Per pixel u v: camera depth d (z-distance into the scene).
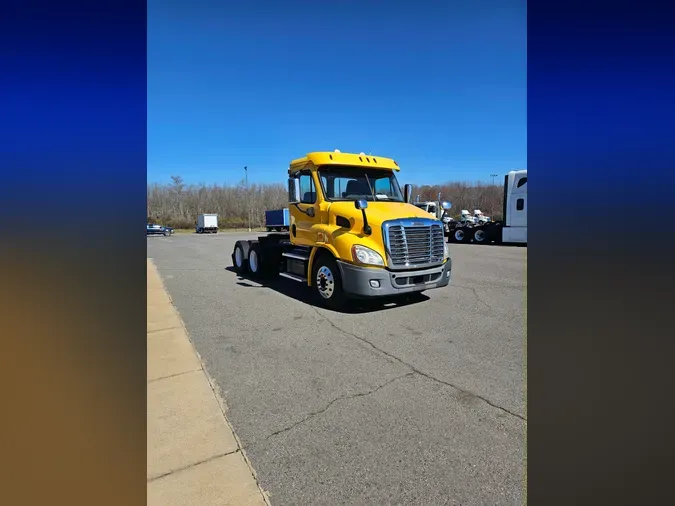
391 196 6.80
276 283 8.16
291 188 6.88
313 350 4.00
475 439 2.41
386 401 2.91
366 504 1.89
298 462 2.20
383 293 5.31
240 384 3.19
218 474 2.08
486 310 5.67
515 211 18.42
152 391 3.03
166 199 63.44
